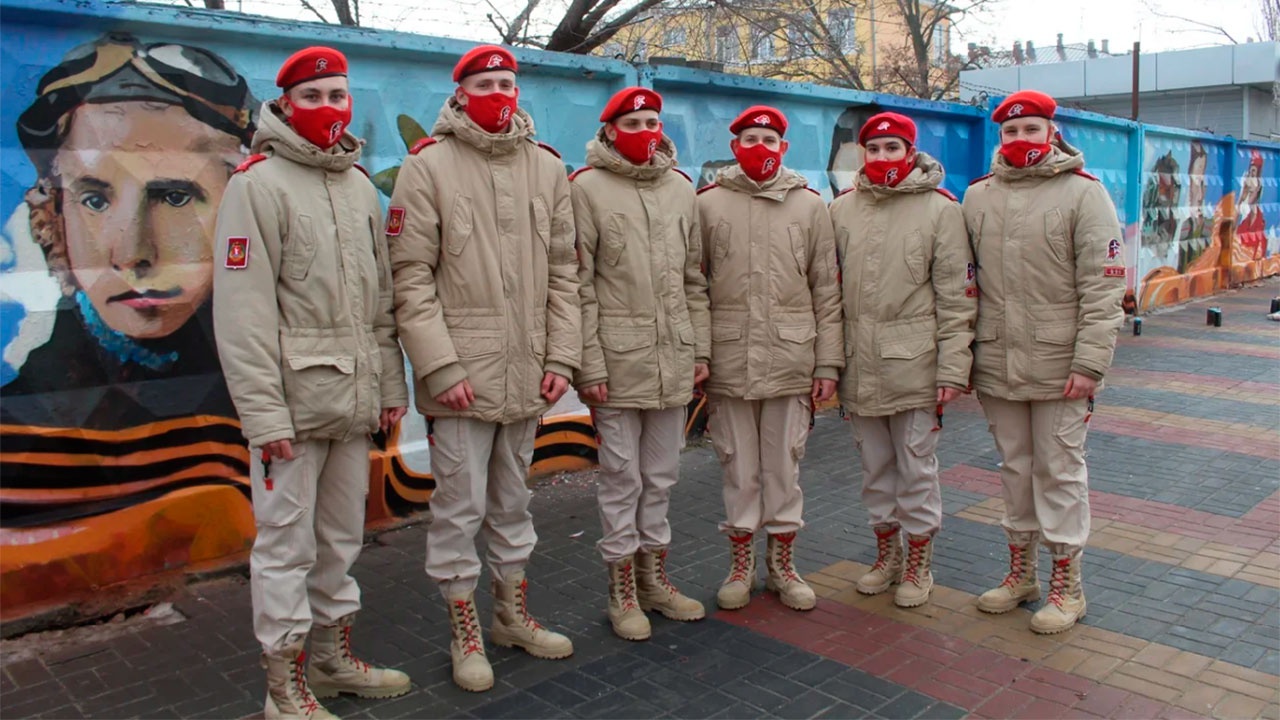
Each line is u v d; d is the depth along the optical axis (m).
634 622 3.74
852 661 3.56
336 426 3.01
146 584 4.09
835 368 3.97
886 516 4.09
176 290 4.15
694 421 6.58
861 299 3.90
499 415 3.32
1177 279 13.55
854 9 17.91
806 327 3.90
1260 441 6.59
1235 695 3.29
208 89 4.18
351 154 3.05
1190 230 13.93
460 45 4.96
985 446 6.55
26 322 3.77
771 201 3.86
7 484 3.76
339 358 3.00
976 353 3.91
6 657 3.56
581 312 3.60
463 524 3.37
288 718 3.02
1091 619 3.89
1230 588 4.18
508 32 8.80
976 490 5.59
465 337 3.28
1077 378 3.63
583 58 5.55
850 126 7.65
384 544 4.73
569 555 4.61
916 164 3.94
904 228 3.85
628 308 3.63
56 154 3.80
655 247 3.64
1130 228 11.95
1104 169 11.39
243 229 2.84
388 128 4.82
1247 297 14.38
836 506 5.34
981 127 8.84
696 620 3.92
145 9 3.90
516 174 3.35
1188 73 22.48
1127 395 8.09
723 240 3.85
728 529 4.07
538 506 5.29
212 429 4.30
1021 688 3.35
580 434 5.91
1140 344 10.59
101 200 3.93
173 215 4.12
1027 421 3.87
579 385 3.64
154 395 4.12
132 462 4.08
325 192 3.02
